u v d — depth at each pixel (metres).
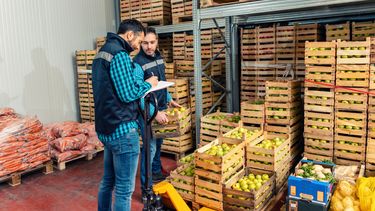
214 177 4.11
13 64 7.38
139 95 3.24
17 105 7.50
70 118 8.66
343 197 3.93
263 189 4.14
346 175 4.52
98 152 7.25
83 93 8.53
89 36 8.96
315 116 4.99
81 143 6.55
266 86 5.25
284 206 4.27
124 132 3.31
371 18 6.67
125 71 3.18
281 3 4.86
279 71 6.70
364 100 4.59
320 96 4.90
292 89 5.16
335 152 4.94
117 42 3.34
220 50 7.01
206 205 4.24
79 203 4.89
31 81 7.73
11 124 5.65
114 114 3.27
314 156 5.09
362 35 5.98
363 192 3.75
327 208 3.73
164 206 4.46
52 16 8.08
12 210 4.73
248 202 3.96
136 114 3.49
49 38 8.04
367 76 4.53
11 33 7.31
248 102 5.72
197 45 5.85
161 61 5.01
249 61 7.07
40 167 5.96
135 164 3.46
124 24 3.49
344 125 4.80
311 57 4.87
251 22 7.05
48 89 8.09
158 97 4.84
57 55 8.24
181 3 7.85
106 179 3.68
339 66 4.68
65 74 8.46
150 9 8.37
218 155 4.12
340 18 6.95
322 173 4.09
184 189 4.45
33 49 7.73
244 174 4.55
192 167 4.62
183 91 6.60
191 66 7.02
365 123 4.66
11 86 7.36
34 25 7.72
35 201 4.99
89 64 8.27
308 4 4.64
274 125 5.32
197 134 6.13
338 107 4.80
